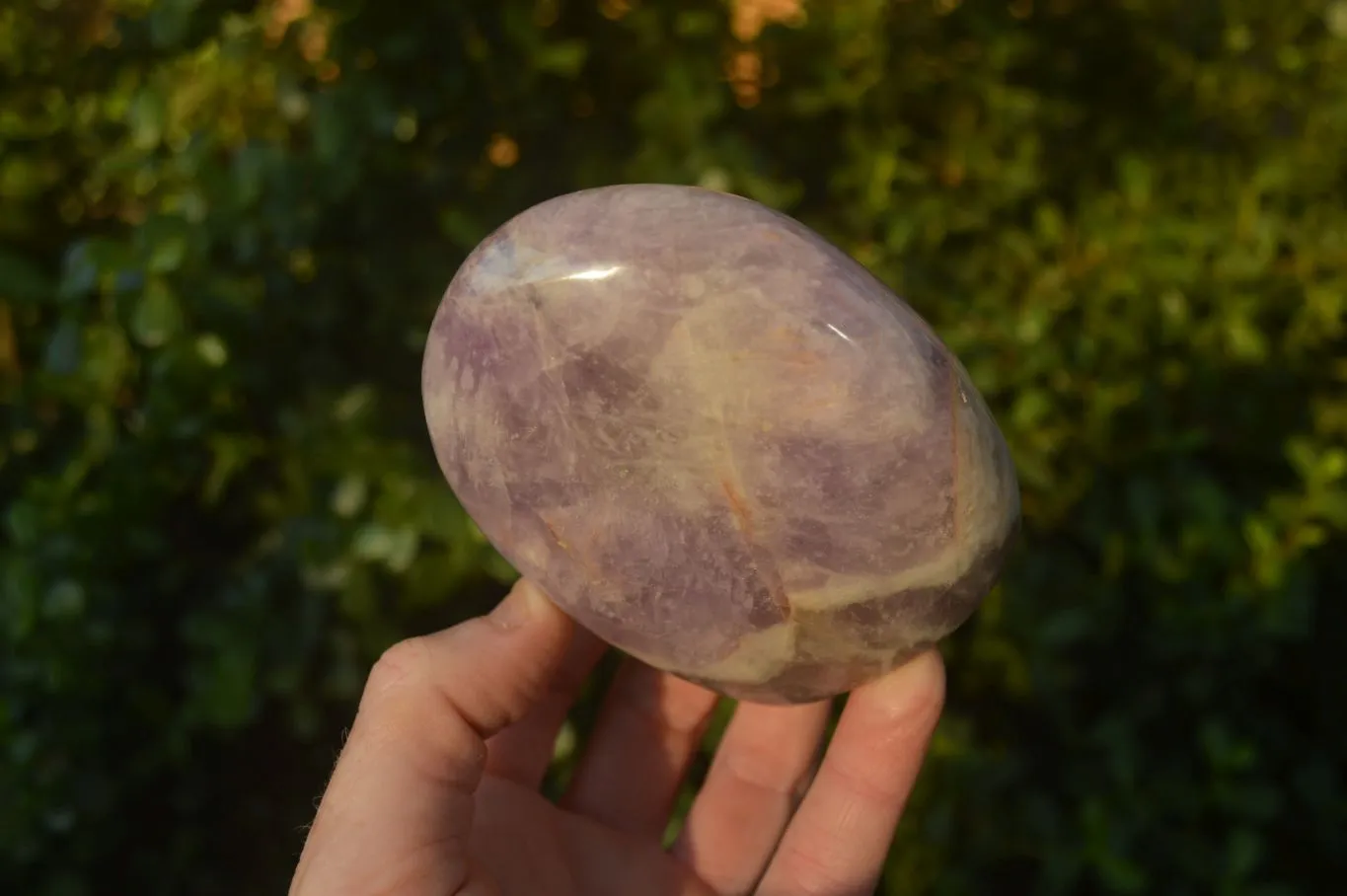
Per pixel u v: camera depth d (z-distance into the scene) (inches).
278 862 17.9
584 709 16.7
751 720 14.1
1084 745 17.1
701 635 12.3
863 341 11.7
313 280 16.2
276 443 16.4
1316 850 17.4
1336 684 17.7
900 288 16.6
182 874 17.8
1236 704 17.1
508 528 12.4
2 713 15.7
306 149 16.1
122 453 15.8
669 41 16.5
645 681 14.3
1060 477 17.2
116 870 17.5
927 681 12.8
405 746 11.7
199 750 17.7
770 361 11.8
